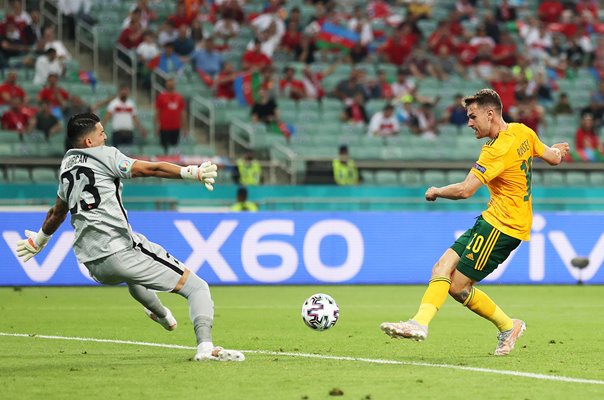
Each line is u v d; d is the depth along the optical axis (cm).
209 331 2144
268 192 5250
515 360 2220
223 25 6750
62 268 4606
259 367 2061
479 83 6888
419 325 2114
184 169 2030
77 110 5641
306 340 2647
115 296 4156
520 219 2203
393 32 7344
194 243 4644
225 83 6272
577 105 7156
